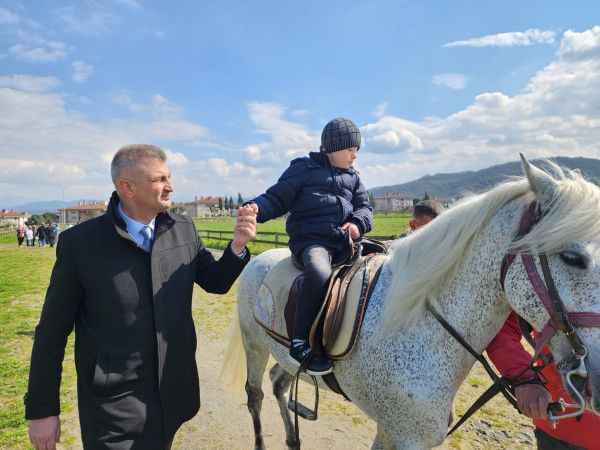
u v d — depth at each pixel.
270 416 3.82
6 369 4.83
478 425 3.50
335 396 4.25
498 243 1.64
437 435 1.78
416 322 1.80
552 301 1.40
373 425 3.63
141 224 1.86
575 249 1.37
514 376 1.70
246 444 3.36
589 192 1.41
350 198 2.42
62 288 1.69
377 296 1.96
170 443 1.87
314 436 3.45
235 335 3.11
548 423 1.97
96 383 1.67
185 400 1.90
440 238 1.79
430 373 1.74
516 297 1.51
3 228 79.12
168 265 1.86
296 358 2.07
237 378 3.13
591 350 1.33
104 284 1.70
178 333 1.86
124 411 1.70
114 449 1.66
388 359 1.81
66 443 3.33
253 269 2.95
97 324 1.72
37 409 1.65
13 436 3.36
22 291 10.27
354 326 1.92
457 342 1.76
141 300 1.76
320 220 2.30
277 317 2.43
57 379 1.70
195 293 9.49
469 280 1.73
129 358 1.72
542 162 1.68
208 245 19.95
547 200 1.47
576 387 1.38
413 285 1.79
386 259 2.17
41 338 1.67
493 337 1.80
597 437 1.81
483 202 1.71
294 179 2.32
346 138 2.34
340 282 2.10
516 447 3.18
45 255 21.48
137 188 1.75
